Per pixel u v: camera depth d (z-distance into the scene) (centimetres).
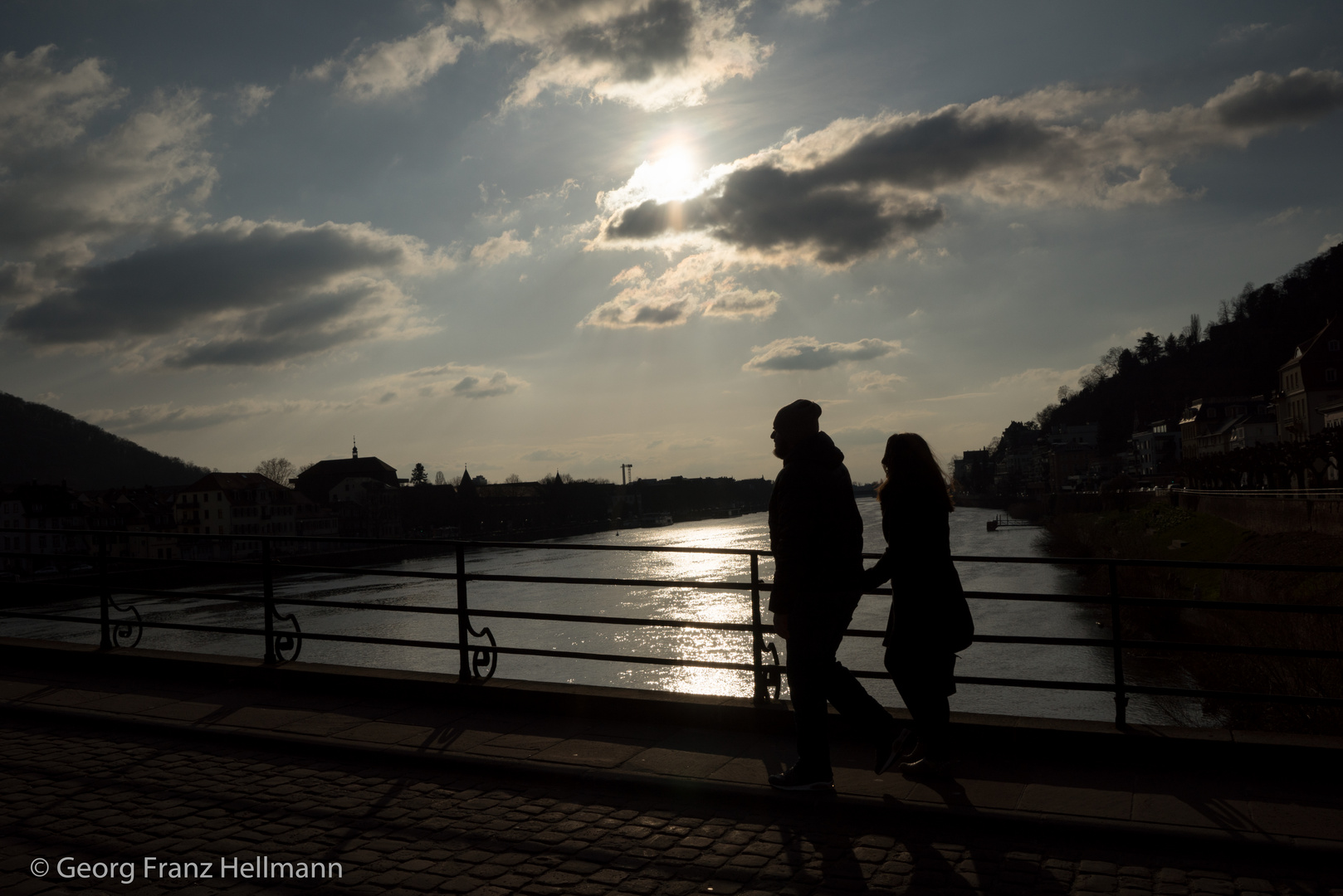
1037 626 3850
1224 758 552
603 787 549
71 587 899
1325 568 534
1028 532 11994
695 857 449
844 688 538
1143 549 6769
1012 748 590
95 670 865
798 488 516
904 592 539
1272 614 2948
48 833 481
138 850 459
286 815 508
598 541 13662
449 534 15412
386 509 15400
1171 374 19475
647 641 3416
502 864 441
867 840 469
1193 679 2691
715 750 603
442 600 4625
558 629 3688
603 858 448
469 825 493
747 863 441
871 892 409
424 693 740
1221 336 19775
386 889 415
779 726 640
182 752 627
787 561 515
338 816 505
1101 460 19325
